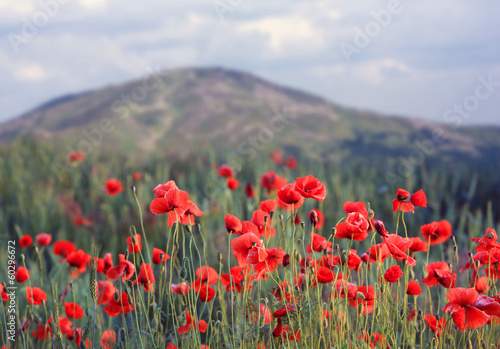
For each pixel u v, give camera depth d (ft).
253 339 6.24
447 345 6.62
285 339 6.05
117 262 13.32
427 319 6.67
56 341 6.37
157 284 9.77
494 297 6.04
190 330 6.45
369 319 6.54
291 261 6.30
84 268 7.88
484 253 6.43
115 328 8.78
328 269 6.29
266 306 6.03
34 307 7.54
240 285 6.56
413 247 6.68
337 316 6.13
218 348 6.37
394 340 5.99
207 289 6.41
